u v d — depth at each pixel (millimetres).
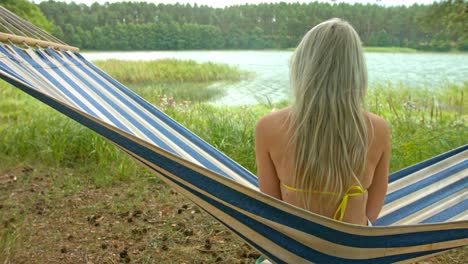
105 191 4281
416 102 7980
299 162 1512
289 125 1526
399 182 2449
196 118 6543
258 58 34594
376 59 31094
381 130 1541
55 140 5223
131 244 3262
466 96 8875
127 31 45750
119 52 43219
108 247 3215
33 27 3191
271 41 49062
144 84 17781
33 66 2605
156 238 3336
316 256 1560
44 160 5047
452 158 2562
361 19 39562
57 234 3406
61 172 4766
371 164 1562
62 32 42094
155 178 4539
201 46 48938
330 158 1473
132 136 1632
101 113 2629
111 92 2945
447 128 5324
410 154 4672
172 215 3734
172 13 50875
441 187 2410
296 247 1564
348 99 1458
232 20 49969
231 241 3301
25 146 5227
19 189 4285
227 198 1516
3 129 5793
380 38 39406
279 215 1438
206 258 3061
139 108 2928
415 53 37844
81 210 3828
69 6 43000
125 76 18844
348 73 1462
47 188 4324
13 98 8828
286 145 1547
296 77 1523
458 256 3057
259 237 1628
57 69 2809
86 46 43938
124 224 3578
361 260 1543
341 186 1493
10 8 22406
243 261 3029
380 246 1487
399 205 2305
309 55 1489
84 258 3061
